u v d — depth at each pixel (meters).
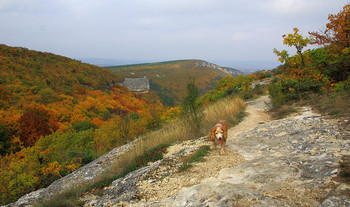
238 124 10.52
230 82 28.30
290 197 2.94
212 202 3.16
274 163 4.54
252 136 7.55
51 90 60.47
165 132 11.01
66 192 6.07
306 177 3.48
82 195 5.79
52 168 17.61
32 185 17.47
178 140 9.40
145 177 5.40
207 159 5.77
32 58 85.00
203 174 4.76
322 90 12.18
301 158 4.43
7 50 78.19
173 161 6.19
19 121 32.91
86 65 114.25
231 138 7.84
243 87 22.59
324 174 3.40
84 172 9.55
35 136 32.56
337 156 4.02
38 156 23.86
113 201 4.46
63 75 83.00
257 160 5.05
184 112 11.19
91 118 52.03
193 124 10.21
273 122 8.84
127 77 152.62
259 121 10.50
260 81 34.34
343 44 12.34
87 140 29.17
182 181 4.59
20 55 81.75
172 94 169.62
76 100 61.34
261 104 15.65
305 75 14.40
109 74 124.19
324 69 13.80
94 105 60.66
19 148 30.31
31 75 68.19
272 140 6.62
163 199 3.93
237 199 3.11
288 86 13.66
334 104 8.66
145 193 4.40
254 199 3.04
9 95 47.38
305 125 7.27
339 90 10.92
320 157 4.23
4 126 30.41
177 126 10.73
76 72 95.62
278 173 3.89
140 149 8.94
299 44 14.77
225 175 4.46
